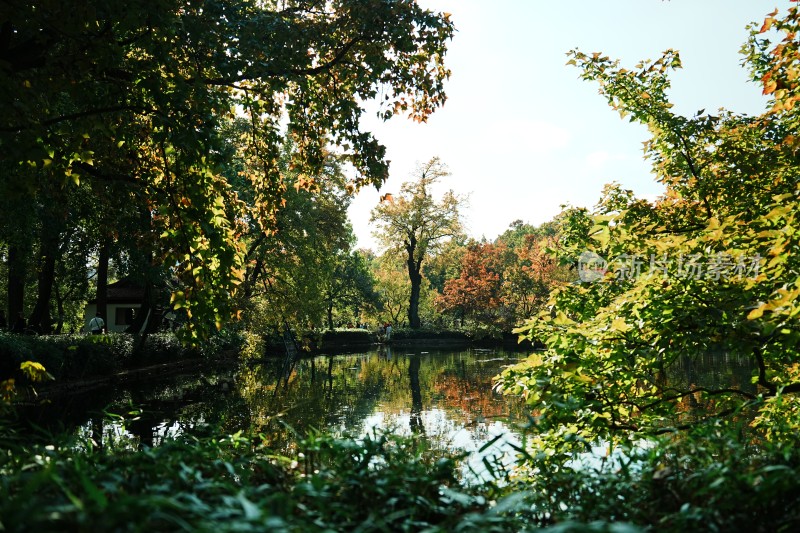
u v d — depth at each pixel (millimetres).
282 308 26719
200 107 6719
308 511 2506
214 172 7125
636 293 5383
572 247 8812
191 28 6922
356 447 3301
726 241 5297
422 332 51000
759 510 2568
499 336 47719
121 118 7980
